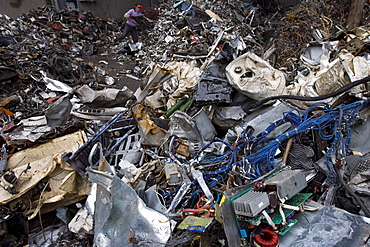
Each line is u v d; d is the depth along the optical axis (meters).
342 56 3.67
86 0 15.29
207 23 8.48
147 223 2.37
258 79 3.42
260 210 1.92
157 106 4.42
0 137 3.44
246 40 6.97
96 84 7.57
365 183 2.64
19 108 5.86
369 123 3.19
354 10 6.93
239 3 12.19
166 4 12.50
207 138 3.27
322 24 7.56
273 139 3.05
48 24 11.69
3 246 2.84
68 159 2.93
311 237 2.07
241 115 3.52
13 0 13.11
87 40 12.38
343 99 3.42
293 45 6.82
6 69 6.64
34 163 2.94
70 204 3.21
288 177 2.25
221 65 3.85
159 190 2.98
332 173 2.82
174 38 8.96
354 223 2.15
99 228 2.51
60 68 7.35
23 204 2.90
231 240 1.93
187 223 2.21
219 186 2.90
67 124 3.54
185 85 4.21
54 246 2.91
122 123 4.04
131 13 10.67
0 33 9.56
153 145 3.52
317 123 2.98
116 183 2.40
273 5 15.18
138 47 10.72
